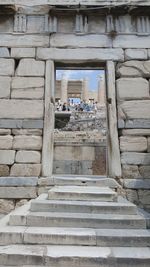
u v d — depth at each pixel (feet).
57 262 11.35
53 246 12.56
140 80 24.14
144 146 22.79
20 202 21.67
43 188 21.74
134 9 24.79
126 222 14.14
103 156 33.47
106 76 24.56
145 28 25.20
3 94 23.81
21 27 25.23
